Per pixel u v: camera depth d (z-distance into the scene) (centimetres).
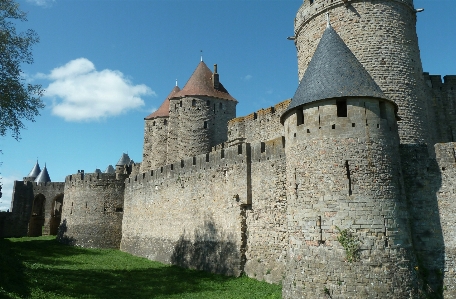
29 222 5625
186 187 2952
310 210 1575
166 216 3181
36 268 2327
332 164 1555
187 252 2792
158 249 3212
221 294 1900
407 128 2117
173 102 4253
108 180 4200
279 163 2134
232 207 2408
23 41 2366
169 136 4212
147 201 3559
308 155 1617
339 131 1571
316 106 1627
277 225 2092
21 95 2303
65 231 4278
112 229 4088
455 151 1728
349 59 1691
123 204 4147
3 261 1934
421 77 2280
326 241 1509
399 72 2169
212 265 2500
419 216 1703
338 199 1519
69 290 1884
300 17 2520
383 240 1471
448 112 2611
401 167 1658
